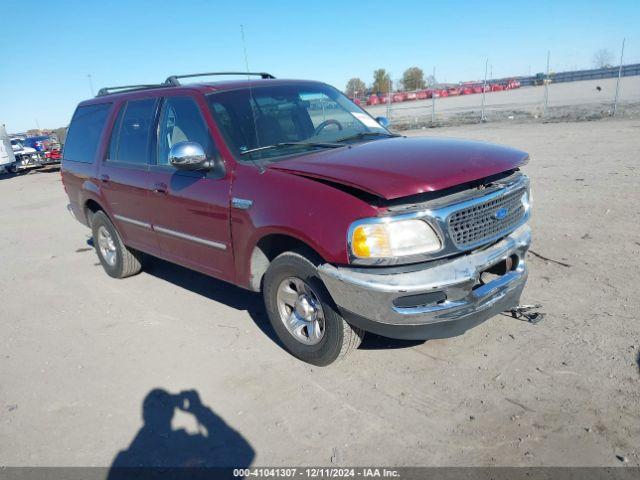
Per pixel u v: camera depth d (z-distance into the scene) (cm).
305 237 334
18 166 2195
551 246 574
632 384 324
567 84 4462
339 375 368
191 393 366
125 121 538
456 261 322
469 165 334
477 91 4478
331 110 485
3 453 323
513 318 421
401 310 313
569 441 284
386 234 304
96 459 311
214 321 480
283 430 318
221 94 442
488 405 319
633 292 445
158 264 673
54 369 421
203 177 416
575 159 1084
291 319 387
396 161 340
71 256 764
